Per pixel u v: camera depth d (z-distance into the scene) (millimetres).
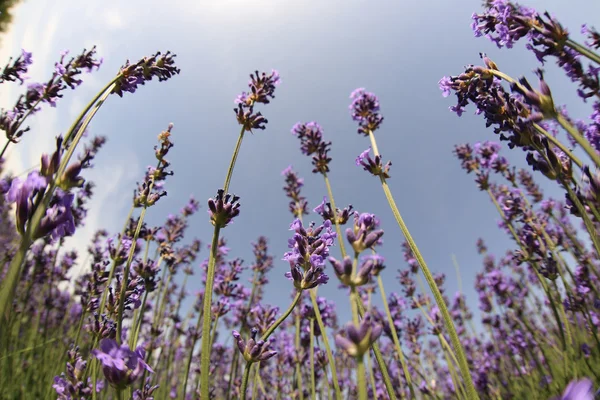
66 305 502
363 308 185
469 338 569
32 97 212
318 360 266
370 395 326
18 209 104
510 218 315
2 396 261
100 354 112
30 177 107
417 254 161
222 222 146
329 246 148
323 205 238
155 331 317
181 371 528
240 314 361
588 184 129
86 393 157
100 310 188
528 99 140
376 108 259
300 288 141
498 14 160
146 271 227
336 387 190
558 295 251
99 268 229
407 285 363
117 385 113
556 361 328
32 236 103
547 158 150
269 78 214
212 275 137
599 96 162
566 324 247
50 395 246
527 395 317
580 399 72
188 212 421
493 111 165
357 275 103
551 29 144
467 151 354
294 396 301
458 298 581
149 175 223
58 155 114
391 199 185
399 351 212
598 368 245
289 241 150
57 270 425
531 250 264
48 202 107
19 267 99
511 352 384
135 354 118
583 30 174
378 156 196
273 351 138
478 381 391
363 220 114
